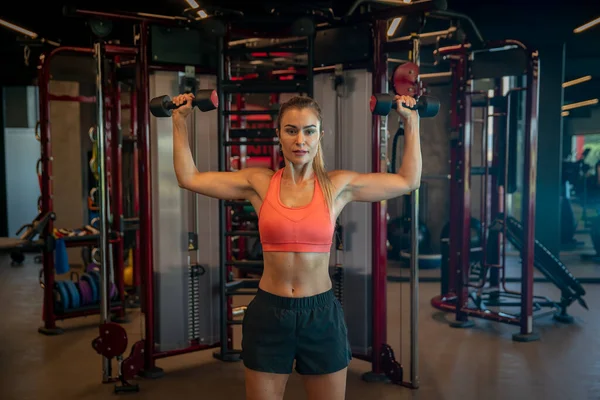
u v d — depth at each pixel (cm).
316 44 376
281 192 207
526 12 685
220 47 366
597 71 949
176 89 374
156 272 377
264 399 208
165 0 624
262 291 209
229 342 411
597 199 1124
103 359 362
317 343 206
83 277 512
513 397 337
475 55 477
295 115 199
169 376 375
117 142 504
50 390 351
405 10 334
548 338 458
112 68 498
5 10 650
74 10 330
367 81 362
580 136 1445
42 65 460
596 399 334
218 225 399
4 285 669
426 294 614
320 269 208
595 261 835
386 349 360
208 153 390
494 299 548
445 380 364
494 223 525
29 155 947
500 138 541
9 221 938
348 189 216
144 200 369
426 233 755
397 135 391
